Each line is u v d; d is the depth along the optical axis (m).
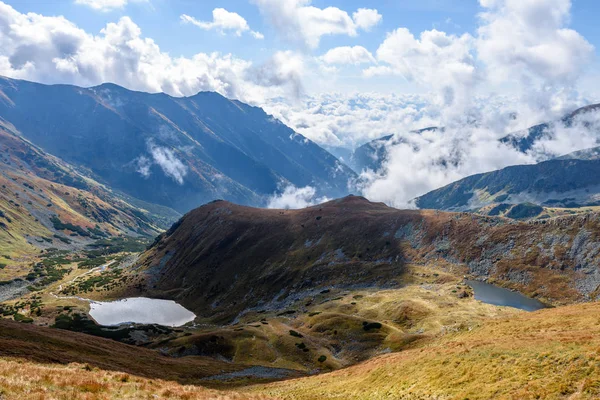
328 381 57.44
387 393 39.38
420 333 97.75
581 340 34.03
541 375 29.56
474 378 33.44
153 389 32.19
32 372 30.86
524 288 138.62
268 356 97.88
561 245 150.50
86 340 88.31
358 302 135.62
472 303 119.88
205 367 86.12
